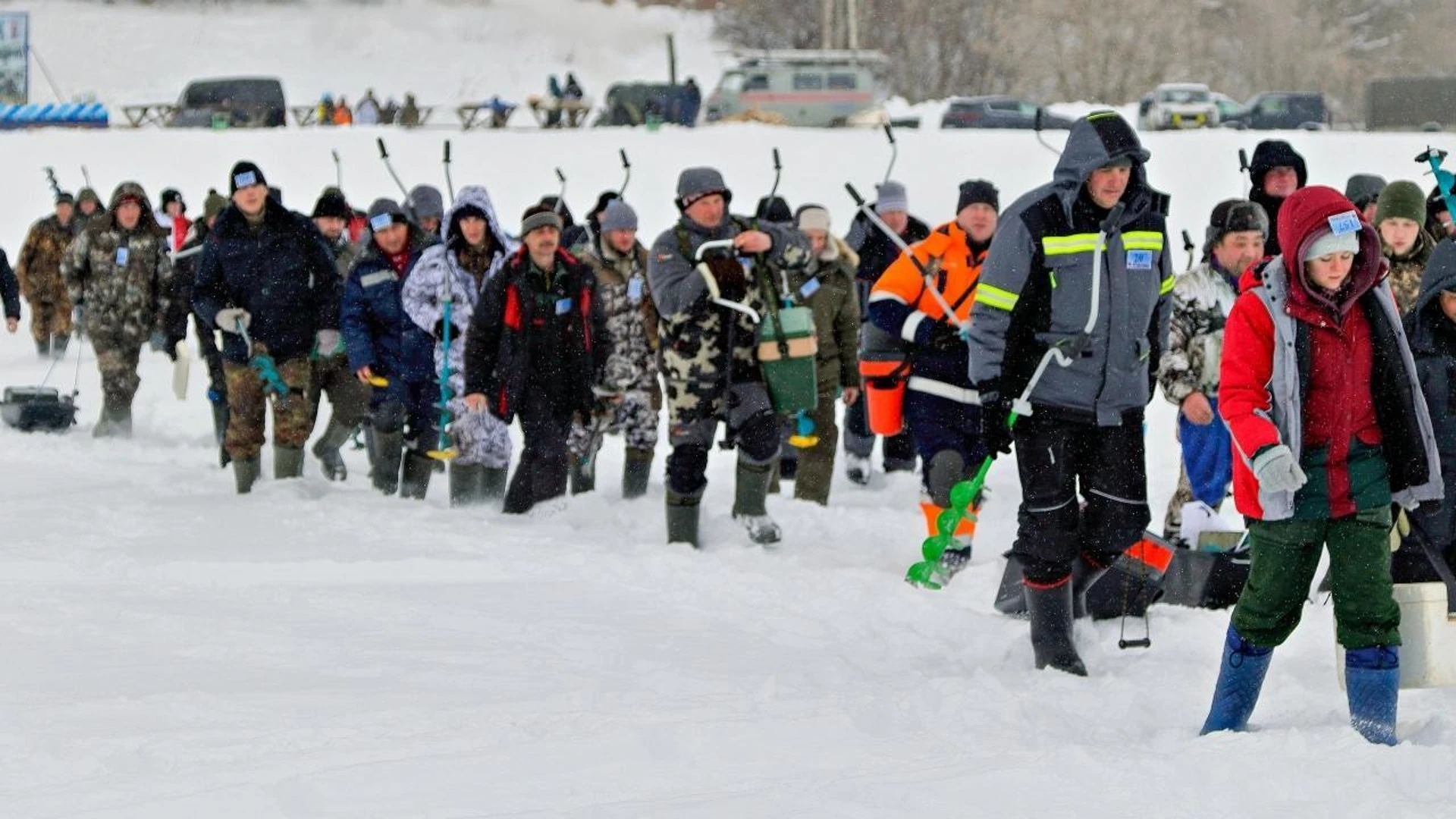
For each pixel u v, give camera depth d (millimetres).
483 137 99562
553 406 29859
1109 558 21031
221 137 100875
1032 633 19797
